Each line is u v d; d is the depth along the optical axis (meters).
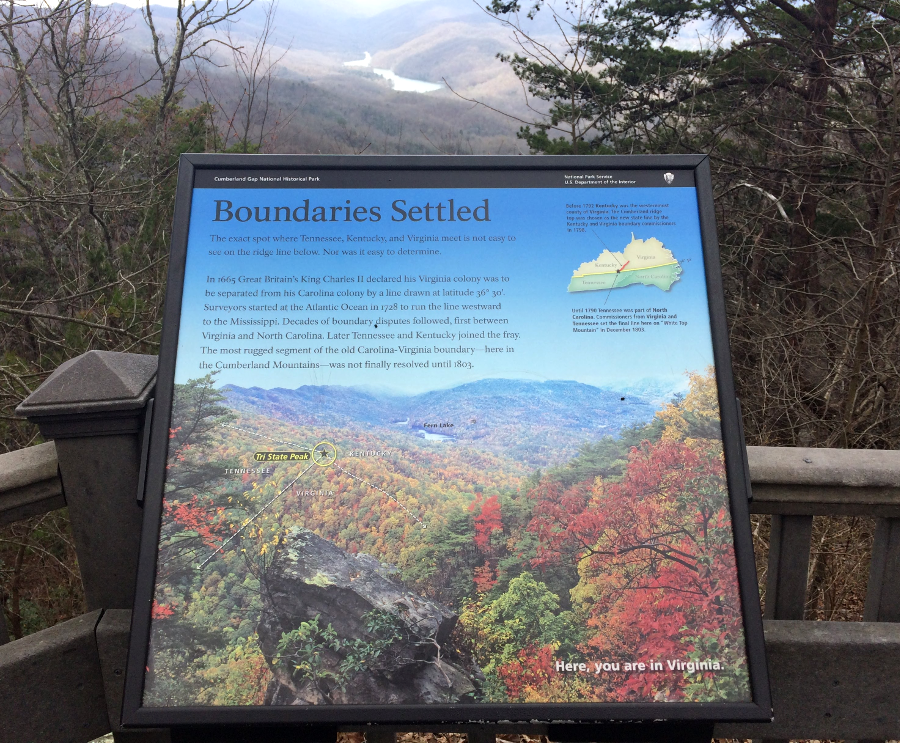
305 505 1.42
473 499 1.44
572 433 1.47
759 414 5.40
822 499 1.58
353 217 1.53
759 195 7.64
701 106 8.81
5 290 5.80
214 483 1.41
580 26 7.51
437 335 1.50
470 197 1.55
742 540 1.41
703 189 1.56
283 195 1.53
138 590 1.36
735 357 6.51
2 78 6.11
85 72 6.43
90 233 6.31
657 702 1.36
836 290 6.84
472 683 1.37
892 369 4.95
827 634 1.61
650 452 1.46
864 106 7.07
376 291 1.51
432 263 1.52
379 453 1.45
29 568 4.40
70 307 5.27
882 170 6.42
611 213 1.56
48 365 5.07
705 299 1.53
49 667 1.59
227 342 1.47
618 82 9.00
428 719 1.34
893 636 1.61
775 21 8.91
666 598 1.40
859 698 1.63
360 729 1.44
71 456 1.59
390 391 1.48
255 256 1.50
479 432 1.47
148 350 4.91
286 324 1.49
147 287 5.60
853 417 5.13
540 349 1.50
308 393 1.47
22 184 5.78
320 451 1.45
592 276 1.53
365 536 1.42
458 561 1.42
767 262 7.72
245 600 1.38
